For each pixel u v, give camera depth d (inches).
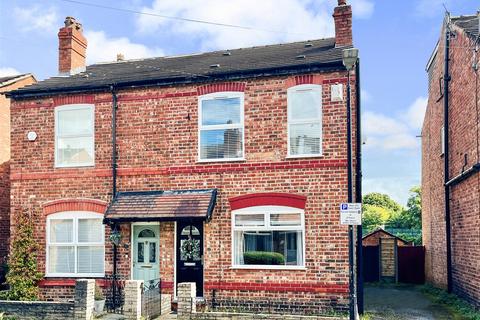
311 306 517.7
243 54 677.9
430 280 820.0
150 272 577.6
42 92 619.5
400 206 2215.8
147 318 499.5
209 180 562.3
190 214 533.3
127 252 579.2
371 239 925.2
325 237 522.3
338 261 516.4
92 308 504.4
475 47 541.0
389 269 867.4
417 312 555.2
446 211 681.6
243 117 558.9
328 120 533.3
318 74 541.3
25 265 595.5
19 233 601.3
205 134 572.7
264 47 711.7
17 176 621.6
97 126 604.1
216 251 548.7
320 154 532.7
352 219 437.4
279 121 548.1
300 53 609.9
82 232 598.9
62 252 601.9
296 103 548.7
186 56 745.6
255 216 545.0
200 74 571.5
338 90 522.9
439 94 755.4
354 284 442.0
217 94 569.6
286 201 535.5
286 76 550.3
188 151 573.0
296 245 533.0
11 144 628.4
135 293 486.3
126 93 599.2
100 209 591.2
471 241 563.2
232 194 553.0
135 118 593.9
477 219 531.8
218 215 552.7
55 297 592.4
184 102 580.4
